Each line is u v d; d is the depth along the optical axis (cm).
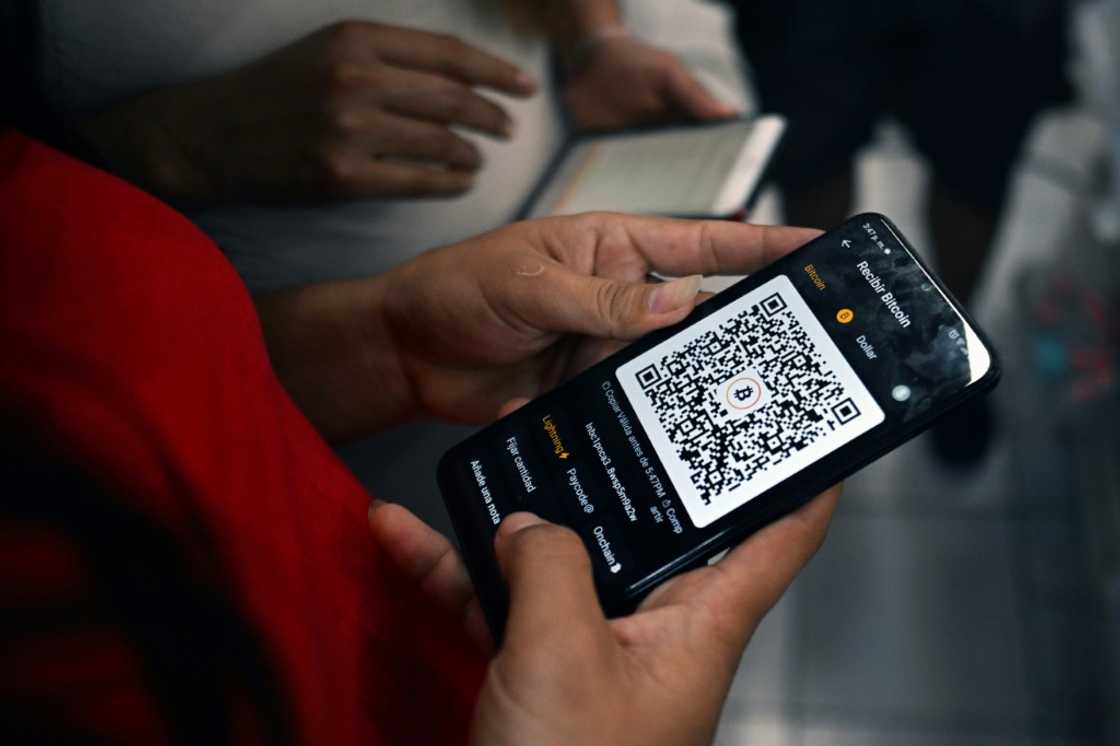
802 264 65
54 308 37
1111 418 142
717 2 142
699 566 58
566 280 67
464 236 104
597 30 115
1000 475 153
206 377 42
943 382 59
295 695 40
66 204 41
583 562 48
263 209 94
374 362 81
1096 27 146
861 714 137
